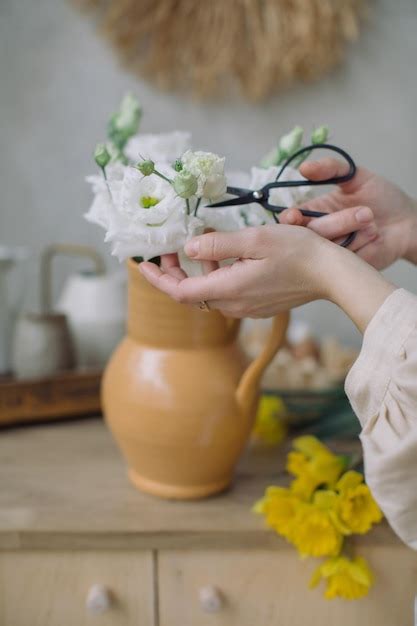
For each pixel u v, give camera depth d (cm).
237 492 102
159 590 96
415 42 154
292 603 96
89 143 155
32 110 154
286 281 82
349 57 154
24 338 124
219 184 79
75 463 109
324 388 122
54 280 159
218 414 96
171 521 95
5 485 103
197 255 81
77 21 151
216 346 98
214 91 153
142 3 147
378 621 96
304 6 146
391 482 78
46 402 121
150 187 81
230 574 95
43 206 157
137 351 99
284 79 152
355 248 93
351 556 94
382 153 157
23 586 95
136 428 96
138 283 96
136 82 153
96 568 95
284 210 86
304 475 96
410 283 160
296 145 93
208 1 147
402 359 77
